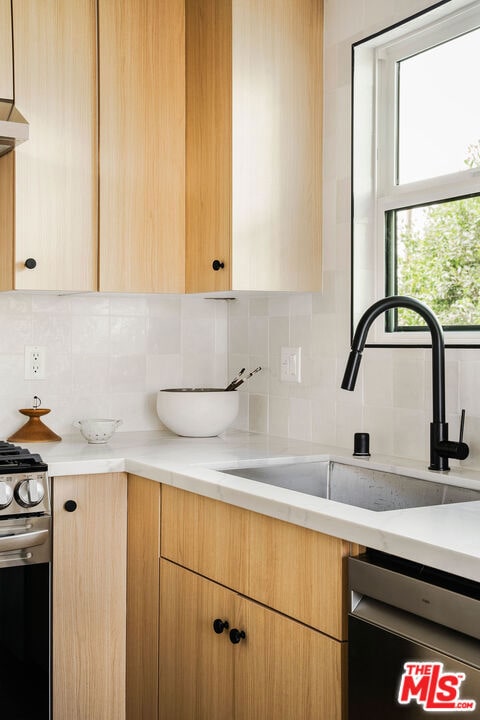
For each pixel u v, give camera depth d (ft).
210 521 5.96
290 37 7.74
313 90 7.89
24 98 7.37
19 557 6.76
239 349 9.41
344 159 7.68
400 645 4.24
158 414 8.76
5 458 6.89
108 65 7.73
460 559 3.84
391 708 4.28
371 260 7.62
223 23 7.54
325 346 7.93
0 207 7.68
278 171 7.66
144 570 6.97
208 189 7.76
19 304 8.50
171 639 6.50
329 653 4.74
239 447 7.79
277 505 5.08
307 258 7.84
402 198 7.30
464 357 6.39
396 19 7.08
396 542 4.21
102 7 7.71
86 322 8.88
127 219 7.84
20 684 6.82
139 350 9.20
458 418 6.44
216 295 8.82
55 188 7.50
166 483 6.42
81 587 7.13
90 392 8.92
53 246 7.50
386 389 7.20
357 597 4.62
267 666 5.29
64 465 6.92
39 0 7.46
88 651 7.20
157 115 7.98
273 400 8.77
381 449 7.26
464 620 3.89
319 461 7.27
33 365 8.58
